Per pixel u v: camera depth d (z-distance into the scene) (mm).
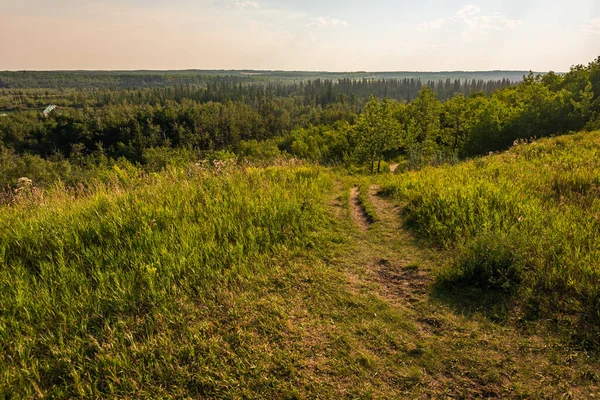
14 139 79438
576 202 6074
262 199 6988
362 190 10422
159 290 4078
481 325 3539
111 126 86500
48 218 5531
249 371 3057
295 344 3367
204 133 88625
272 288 4316
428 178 9773
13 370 2971
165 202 6562
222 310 3877
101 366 3096
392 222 7012
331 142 52094
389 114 32219
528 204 5980
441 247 5453
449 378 2928
